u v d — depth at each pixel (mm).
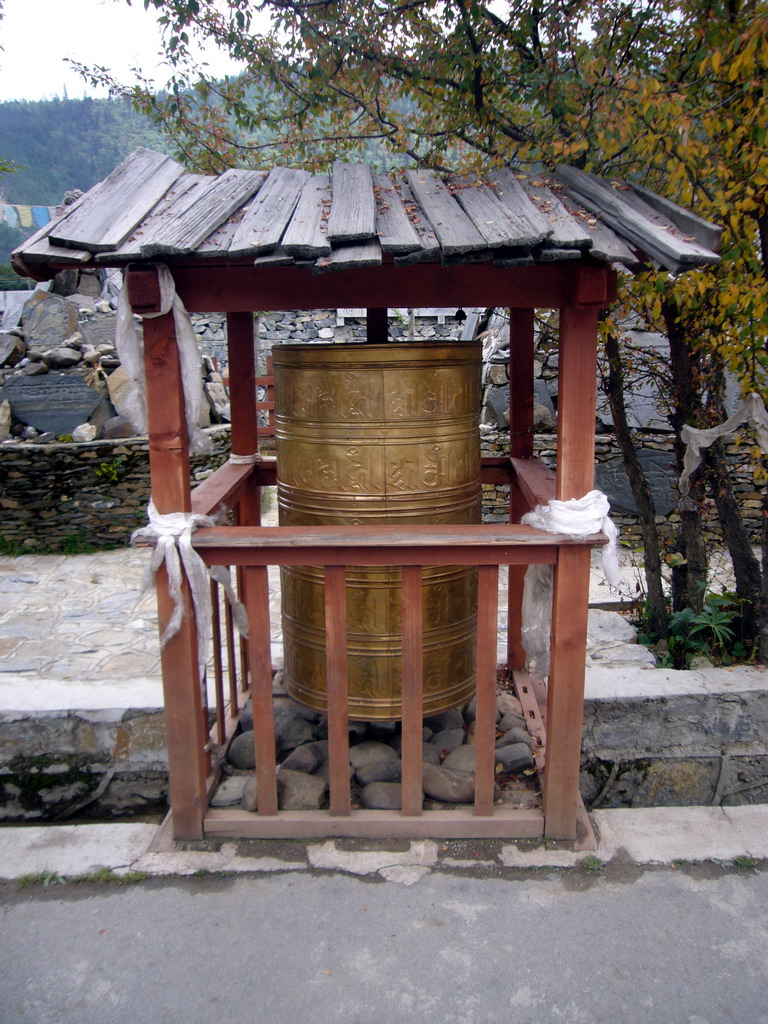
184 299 2338
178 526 2408
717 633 3523
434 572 2865
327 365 2725
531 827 2678
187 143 4594
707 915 2371
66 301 8328
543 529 2439
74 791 3246
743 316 2959
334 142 4594
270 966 2191
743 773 3201
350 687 2959
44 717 3197
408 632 2512
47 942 2281
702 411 3574
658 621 3893
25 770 3227
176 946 2264
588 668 3414
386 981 2139
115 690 3344
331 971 2174
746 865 2592
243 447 3463
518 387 3467
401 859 2594
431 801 2818
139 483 6855
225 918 2363
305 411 2812
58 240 2098
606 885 2490
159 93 5254
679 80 3242
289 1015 2041
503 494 6641
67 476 6711
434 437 2795
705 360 3641
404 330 11883
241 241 2109
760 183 2723
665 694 3152
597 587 5070
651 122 2867
